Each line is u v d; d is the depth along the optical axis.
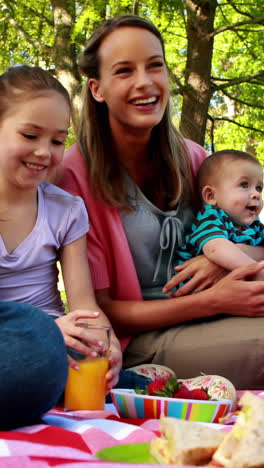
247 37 11.00
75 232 2.60
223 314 2.87
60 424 1.69
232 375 2.70
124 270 2.88
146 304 2.82
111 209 2.88
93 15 8.08
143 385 2.47
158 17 8.67
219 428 1.67
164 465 1.20
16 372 1.59
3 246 2.43
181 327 2.85
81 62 2.95
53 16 9.98
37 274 2.51
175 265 3.09
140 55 2.74
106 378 2.08
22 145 2.29
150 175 3.08
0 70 9.91
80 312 2.09
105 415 1.87
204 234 2.96
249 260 2.83
